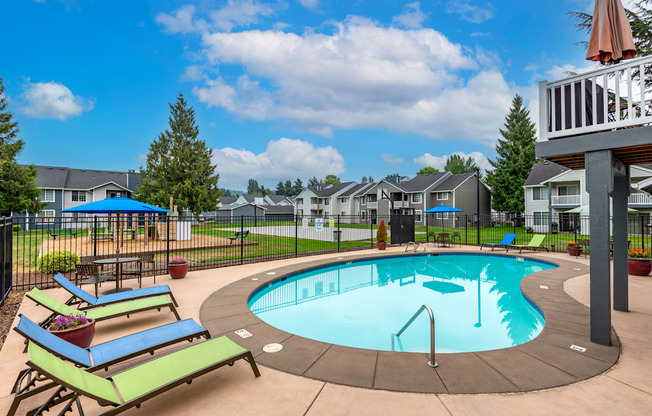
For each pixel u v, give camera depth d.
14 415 2.59
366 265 12.57
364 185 52.56
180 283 8.16
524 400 2.97
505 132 42.62
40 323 4.98
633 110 4.22
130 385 2.67
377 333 5.69
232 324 5.18
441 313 6.87
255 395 3.06
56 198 35.47
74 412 2.80
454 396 3.04
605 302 4.29
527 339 5.39
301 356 3.96
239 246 16.42
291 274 9.73
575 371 3.54
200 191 36.59
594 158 4.38
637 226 24.33
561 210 28.53
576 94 4.92
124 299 5.58
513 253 13.98
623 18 4.35
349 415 2.74
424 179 43.91
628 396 3.04
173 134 38.72
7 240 6.94
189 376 2.86
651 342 4.38
